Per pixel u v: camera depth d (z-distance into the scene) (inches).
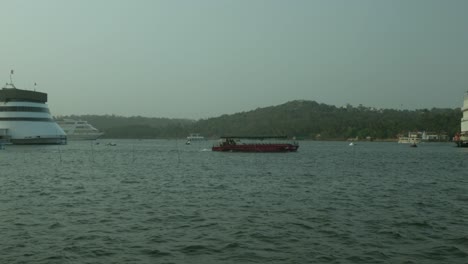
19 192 1622.8
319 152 5428.2
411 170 2751.0
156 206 1311.5
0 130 6407.5
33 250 832.3
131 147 7431.1
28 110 6624.0
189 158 4092.0
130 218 1130.7
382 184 1929.1
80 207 1293.1
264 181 2044.8
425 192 1652.3
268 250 839.7
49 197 1497.3
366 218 1133.1
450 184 1940.2
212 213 1199.6
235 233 966.4
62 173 2465.6
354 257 797.9
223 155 4608.8
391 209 1268.5
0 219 1109.7
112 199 1450.5
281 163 3378.4
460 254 817.5
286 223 1067.9
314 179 2146.9
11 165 3065.9
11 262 762.2
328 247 860.0
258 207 1295.5
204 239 916.0
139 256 801.6
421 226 1041.5
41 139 6678.2
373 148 7116.1
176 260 780.0
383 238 927.7
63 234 954.7
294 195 1555.1
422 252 829.8
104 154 4889.3
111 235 948.6
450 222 1087.0
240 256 803.4
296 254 815.7
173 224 1058.7
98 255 805.9
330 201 1414.9
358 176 2320.4
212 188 1764.3
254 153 4985.2
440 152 5570.9
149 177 2242.9
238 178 2190.0
